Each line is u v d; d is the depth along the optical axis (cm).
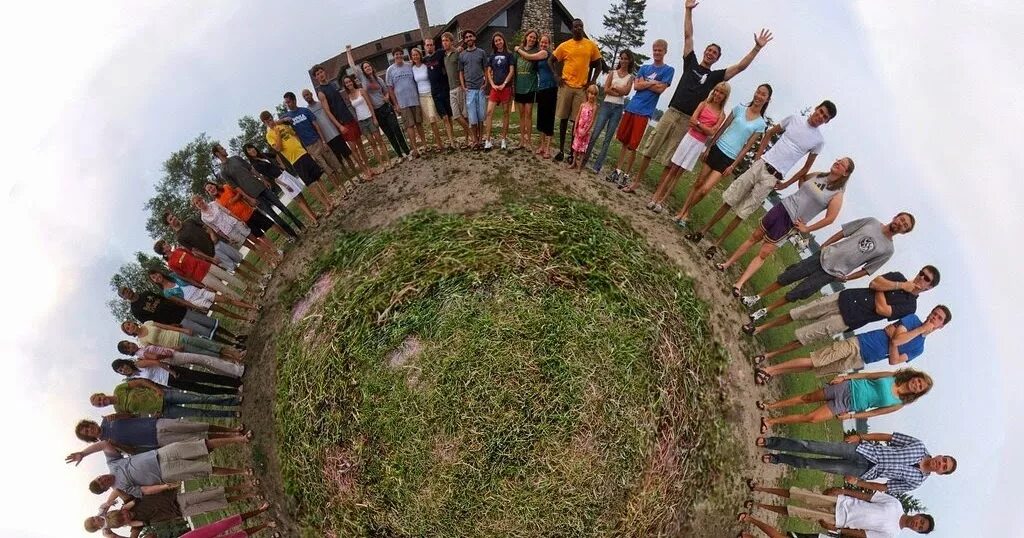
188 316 800
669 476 734
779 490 735
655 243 916
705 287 891
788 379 856
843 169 653
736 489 782
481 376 733
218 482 855
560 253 829
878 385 652
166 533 809
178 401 767
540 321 760
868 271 689
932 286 622
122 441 674
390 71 912
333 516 738
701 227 963
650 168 1070
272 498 807
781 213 743
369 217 983
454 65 895
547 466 709
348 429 743
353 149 1034
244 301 909
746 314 880
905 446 641
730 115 771
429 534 702
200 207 809
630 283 813
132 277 1109
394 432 726
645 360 753
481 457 710
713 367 825
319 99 862
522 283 791
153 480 663
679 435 747
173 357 748
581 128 857
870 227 672
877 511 625
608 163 1062
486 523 697
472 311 770
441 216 940
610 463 715
